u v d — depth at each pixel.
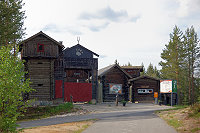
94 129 10.88
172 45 47.78
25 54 25.86
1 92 9.87
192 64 48.69
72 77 36.25
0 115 9.99
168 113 16.58
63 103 25.14
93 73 29.73
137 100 34.91
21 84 10.57
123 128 10.98
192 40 48.31
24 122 16.42
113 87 33.81
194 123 11.11
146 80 35.69
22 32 31.42
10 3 27.66
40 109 21.12
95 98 29.78
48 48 26.58
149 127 11.13
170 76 48.12
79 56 34.00
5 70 10.19
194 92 49.59
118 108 23.72
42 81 26.12
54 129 11.54
